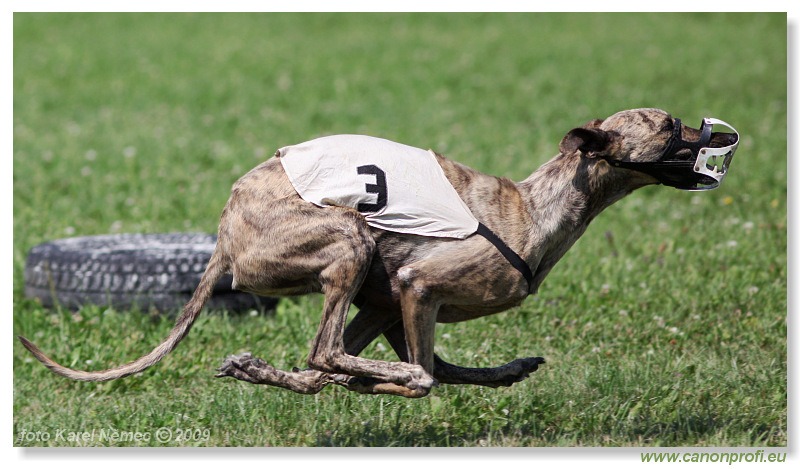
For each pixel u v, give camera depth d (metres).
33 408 7.78
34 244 11.70
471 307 6.53
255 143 17.69
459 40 29.03
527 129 18.47
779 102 20.52
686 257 10.78
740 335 8.82
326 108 20.92
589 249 11.19
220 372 6.68
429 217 6.24
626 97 21.33
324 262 6.19
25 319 9.34
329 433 6.99
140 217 12.79
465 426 7.08
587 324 9.04
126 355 8.48
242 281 6.52
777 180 14.01
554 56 26.53
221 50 27.81
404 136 18.05
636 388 7.62
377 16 32.88
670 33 29.48
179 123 19.70
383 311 6.78
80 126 19.48
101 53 27.39
